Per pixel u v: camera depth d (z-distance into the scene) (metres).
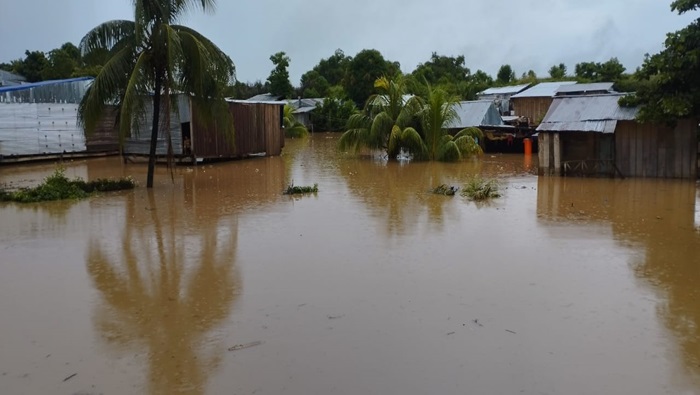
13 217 11.16
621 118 16.28
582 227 10.00
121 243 9.05
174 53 13.52
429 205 12.30
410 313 5.91
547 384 4.44
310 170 19.80
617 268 7.49
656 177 16.38
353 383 4.46
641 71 15.78
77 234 9.69
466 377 4.55
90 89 13.99
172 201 13.09
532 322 5.66
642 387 4.39
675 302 6.21
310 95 59.06
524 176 17.52
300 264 7.73
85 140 24.64
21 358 4.96
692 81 15.07
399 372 4.64
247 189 15.06
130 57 14.24
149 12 13.88
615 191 14.15
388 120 22.83
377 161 22.75
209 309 6.09
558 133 17.00
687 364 4.75
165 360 4.89
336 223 10.41
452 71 59.66
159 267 7.69
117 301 6.38
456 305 6.13
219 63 14.92
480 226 10.09
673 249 8.45
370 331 5.46
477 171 19.09
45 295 6.61
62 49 41.28
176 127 21.28
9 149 22.09
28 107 22.62
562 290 6.62
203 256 8.21
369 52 53.69
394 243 8.85
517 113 36.03
